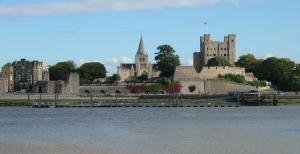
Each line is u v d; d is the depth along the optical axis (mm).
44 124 154875
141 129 134250
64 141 105875
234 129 131625
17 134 121812
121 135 118062
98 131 129125
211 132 123500
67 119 179500
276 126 140250
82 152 89812
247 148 93125
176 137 112625
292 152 87812
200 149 92500
